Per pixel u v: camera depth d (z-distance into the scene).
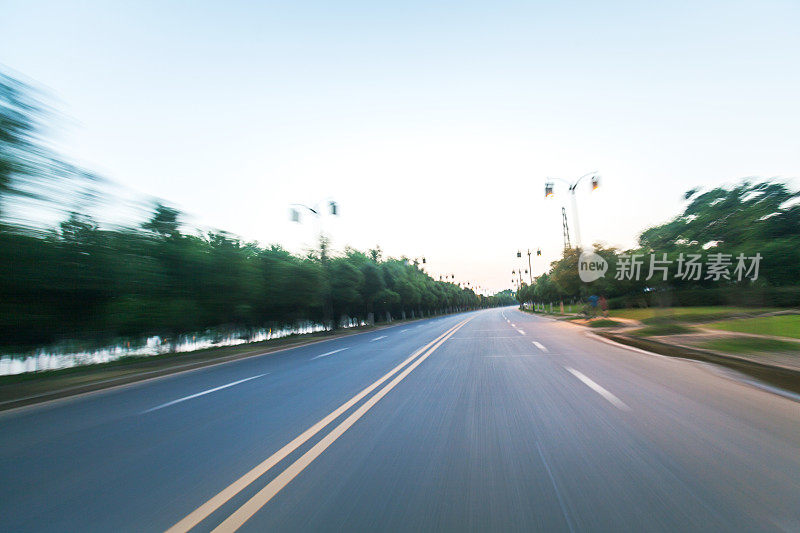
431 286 94.19
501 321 40.81
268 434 5.51
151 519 3.31
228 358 17.64
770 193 25.70
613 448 4.37
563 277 36.84
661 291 21.83
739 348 11.26
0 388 11.00
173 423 6.48
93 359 21.75
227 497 3.63
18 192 11.25
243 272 23.77
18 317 13.12
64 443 5.71
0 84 10.64
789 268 20.55
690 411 5.69
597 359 11.09
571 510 3.14
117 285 15.37
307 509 3.34
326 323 37.31
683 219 32.69
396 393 7.74
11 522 3.39
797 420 5.18
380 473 3.99
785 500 3.19
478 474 3.86
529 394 7.12
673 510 3.09
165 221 19.97
